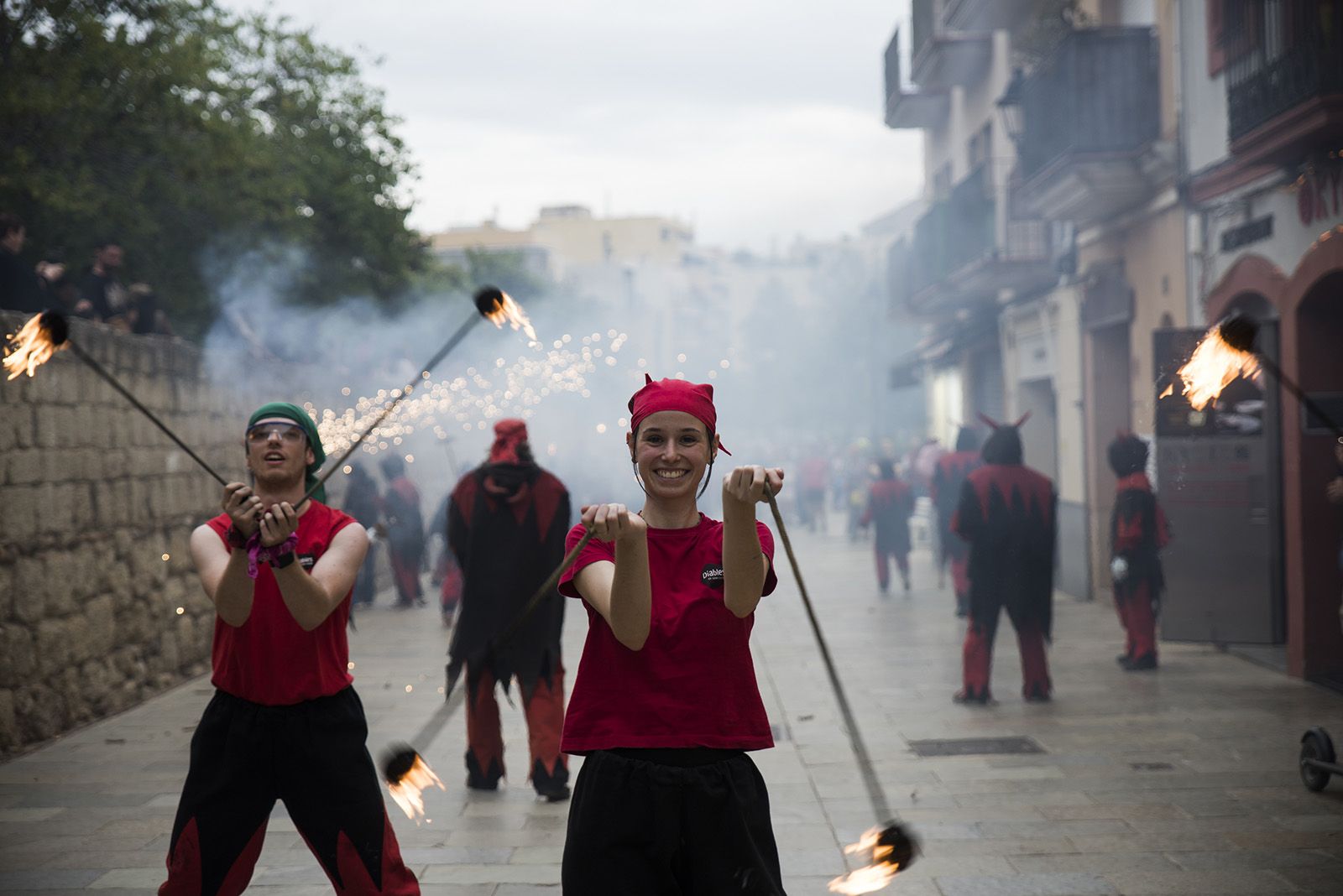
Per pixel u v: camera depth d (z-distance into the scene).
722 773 3.38
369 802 4.15
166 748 8.36
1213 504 11.19
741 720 3.40
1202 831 6.21
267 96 19.95
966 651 9.58
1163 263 13.18
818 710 9.42
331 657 4.17
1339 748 7.88
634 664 3.39
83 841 6.25
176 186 14.62
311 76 19.98
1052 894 5.34
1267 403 11.09
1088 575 15.64
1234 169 11.10
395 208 20.55
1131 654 10.88
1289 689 9.89
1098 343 15.45
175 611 11.09
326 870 4.17
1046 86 14.83
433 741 8.48
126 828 6.49
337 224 19.84
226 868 4.09
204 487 12.12
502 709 9.62
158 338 11.05
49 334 3.95
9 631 8.17
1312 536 10.17
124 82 13.89
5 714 8.09
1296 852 5.85
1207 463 11.19
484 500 7.10
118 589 9.89
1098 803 6.75
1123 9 14.59
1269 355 11.22
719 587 3.40
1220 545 11.18
